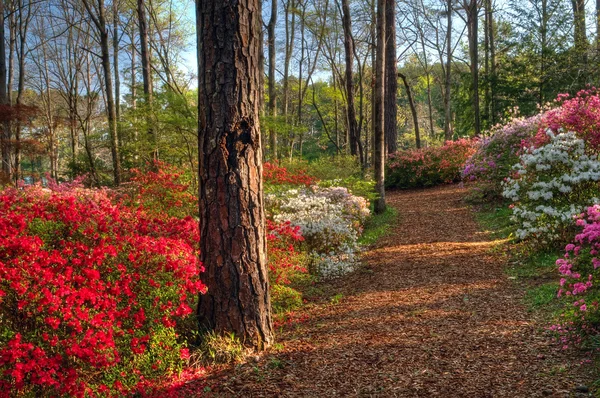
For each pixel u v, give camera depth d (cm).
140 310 378
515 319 484
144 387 379
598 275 434
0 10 1391
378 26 1255
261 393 372
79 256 378
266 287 469
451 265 760
